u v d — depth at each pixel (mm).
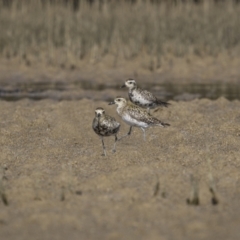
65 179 11812
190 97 23000
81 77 27859
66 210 10164
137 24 34188
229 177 11945
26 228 9445
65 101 20406
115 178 11867
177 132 15539
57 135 15750
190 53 31109
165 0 40188
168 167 12609
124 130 16391
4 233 9281
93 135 15930
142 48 31875
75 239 9016
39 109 19016
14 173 12539
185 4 39750
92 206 10336
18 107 19281
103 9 37406
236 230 9281
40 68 29125
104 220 9703
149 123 14898
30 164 13078
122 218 9789
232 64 29750
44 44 32125
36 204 10422
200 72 28672
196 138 15320
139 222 9625
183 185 11422
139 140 15383
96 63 29875
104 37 32594
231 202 10578
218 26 33750
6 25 33750
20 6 38438
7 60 30125
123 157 13398
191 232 9219
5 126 16719
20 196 10867
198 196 10492
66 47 30797
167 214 9953
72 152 14180
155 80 27250
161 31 33312
